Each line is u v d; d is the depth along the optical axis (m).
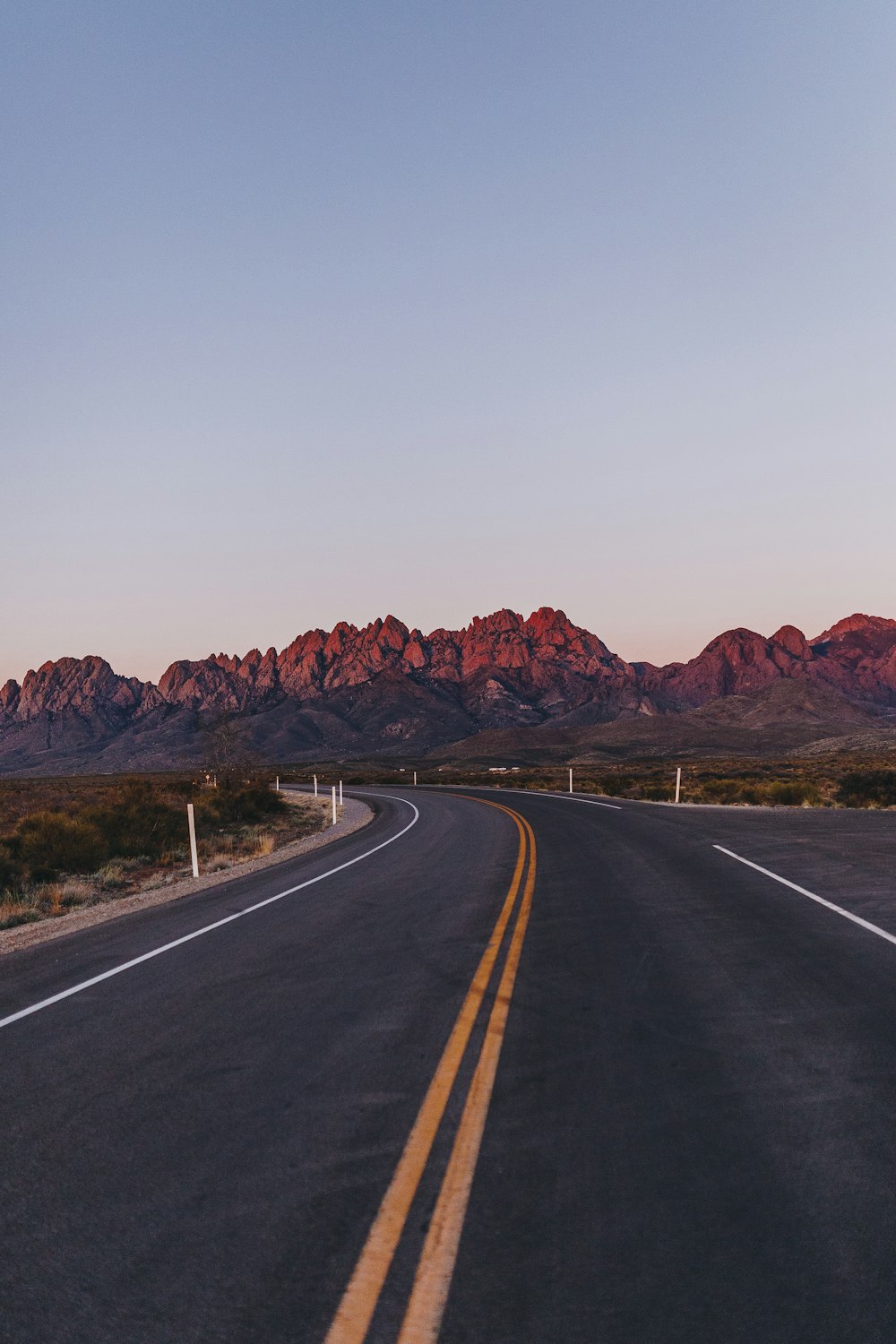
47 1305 3.12
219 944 9.64
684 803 32.00
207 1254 3.40
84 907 15.71
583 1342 2.80
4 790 57.91
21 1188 4.02
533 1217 3.57
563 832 20.78
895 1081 4.96
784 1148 4.14
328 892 13.39
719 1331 2.84
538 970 7.72
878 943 8.34
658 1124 4.44
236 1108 4.87
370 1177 3.97
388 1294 3.09
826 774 58.69
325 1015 6.63
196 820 30.62
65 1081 5.45
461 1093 4.94
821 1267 3.17
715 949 8.30
